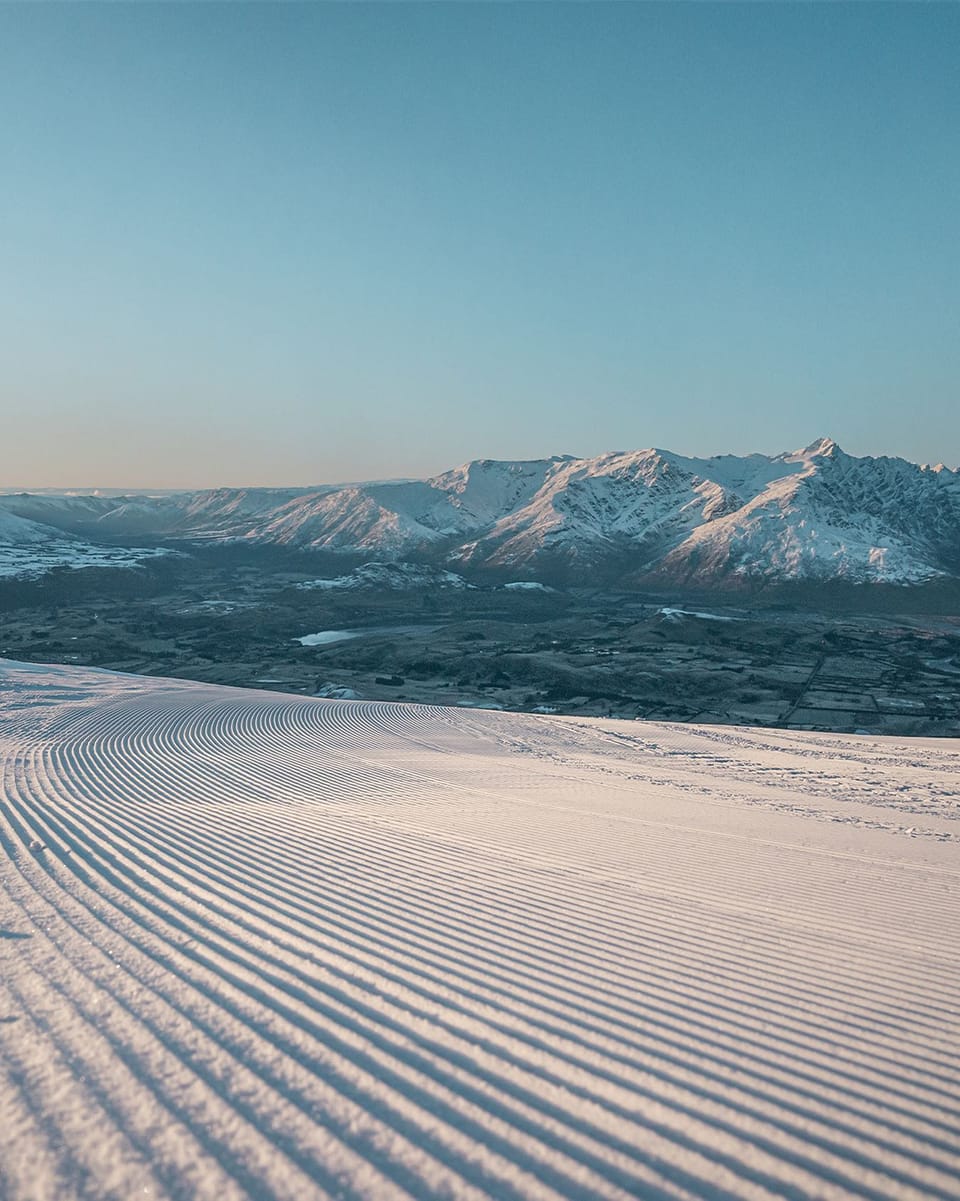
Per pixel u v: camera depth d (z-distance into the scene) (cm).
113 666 8700
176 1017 404
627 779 2078
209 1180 271
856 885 873
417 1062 367
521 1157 294
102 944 518
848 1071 384
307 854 856
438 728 3184
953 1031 445
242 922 584
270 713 3231
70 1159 280
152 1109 314
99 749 2050
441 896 698
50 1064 349
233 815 1133
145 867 755
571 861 910
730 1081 366
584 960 538
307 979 469
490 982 481
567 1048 392
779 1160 302
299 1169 279
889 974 547
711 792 1906
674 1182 283
